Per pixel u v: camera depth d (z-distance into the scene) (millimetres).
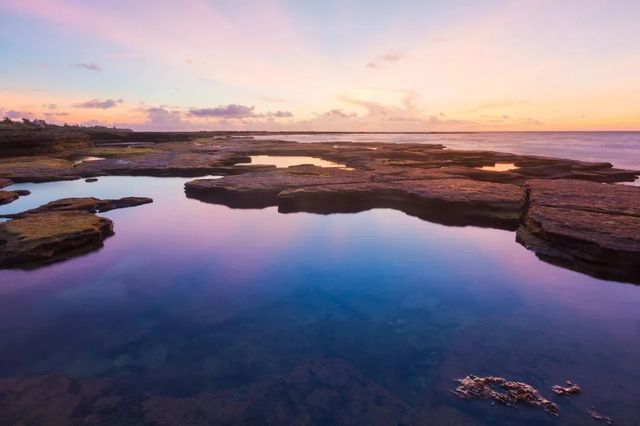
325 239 17062
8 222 17047
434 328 9484
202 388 7309
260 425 6375
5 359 8273
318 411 6676
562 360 8102
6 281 12500
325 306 10719
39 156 46625
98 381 7527
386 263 14195
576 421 6395
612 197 20062
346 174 29844
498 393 7074
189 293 11609
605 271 12953
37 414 6613
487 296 11383
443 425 6336
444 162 37719
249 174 30344
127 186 30266
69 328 9578
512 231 18375
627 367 7855
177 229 18641
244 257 14805
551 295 11453
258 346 8734
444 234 17859
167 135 93812
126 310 10531
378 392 7141
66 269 13555
